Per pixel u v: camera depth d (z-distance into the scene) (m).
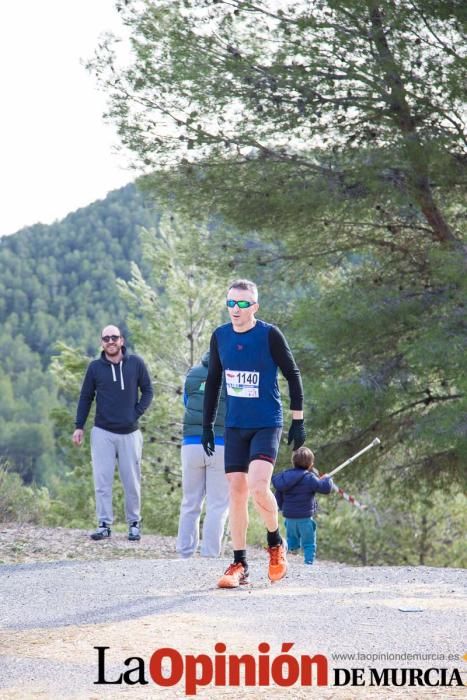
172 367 32.94
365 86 19.94
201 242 23.14
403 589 9.56
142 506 30.91
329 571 11.02
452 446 19.12
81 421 14.93
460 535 32.66
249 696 5.93
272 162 20.55
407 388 20.81
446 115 19.97
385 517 31.80
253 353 9.05
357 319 20.00
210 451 9.51
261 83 19.52
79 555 13.88
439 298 20.75
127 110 20.48
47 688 6.08
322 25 19.45
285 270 22.77
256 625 7.73
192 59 19.83
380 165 19.50
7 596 9.34
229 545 21.23
